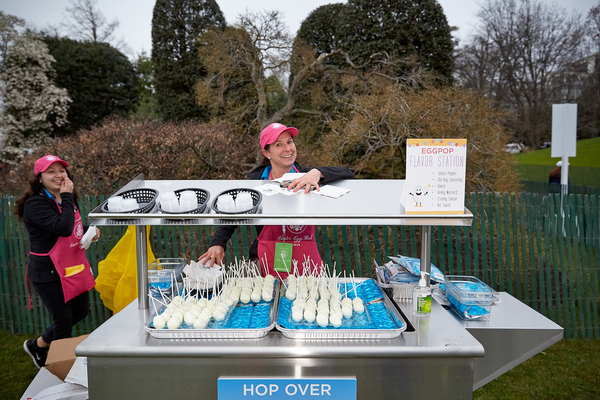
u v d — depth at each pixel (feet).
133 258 10.09
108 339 5.66
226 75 27.91
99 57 34.94
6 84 33.19
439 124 19.03
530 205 14.12
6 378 11.50
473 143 18.99
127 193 6.81
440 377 5.54
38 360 10.19
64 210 9.06
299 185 7.14
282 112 26.20
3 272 14.64
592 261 13.89
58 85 34.76
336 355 5.36
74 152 19.20
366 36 27.89
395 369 5.50
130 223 5.98
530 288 15.23
